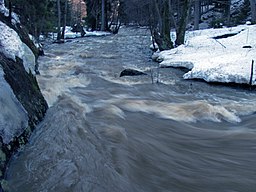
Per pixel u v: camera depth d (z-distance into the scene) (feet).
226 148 18.57
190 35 80.59
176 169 15.21
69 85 33.83
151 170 14.82
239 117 25.40
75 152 14.52
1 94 13.98
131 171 14.17
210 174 14.97
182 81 39.78
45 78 35.91
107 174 13.12
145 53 70.44
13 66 17.71
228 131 21.81
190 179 14.29
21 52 20.39
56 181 11.97
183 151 17.74
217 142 19.54
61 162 13.38
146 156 16.25
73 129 17.48
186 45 63.98
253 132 21.58
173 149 17.92
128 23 168.25
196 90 35.09
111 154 15.19
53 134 16.08
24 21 64.08
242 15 113.91
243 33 68.44
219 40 66.44
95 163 13.80
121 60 59.52
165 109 26.66
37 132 15.84
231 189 13.64
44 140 15.15
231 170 15.52
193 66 44.34
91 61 57.11
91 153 14.76
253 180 14.55
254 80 34.35
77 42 97.19
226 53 50.42
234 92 34.09
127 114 24.43
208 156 17.17
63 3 127.13
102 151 15.29
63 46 84.74
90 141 16.24
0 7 33.65
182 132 21.27
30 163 12.92
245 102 29.89
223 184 14.05
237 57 44.55
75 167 13.09
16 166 12.51
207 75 38.50
